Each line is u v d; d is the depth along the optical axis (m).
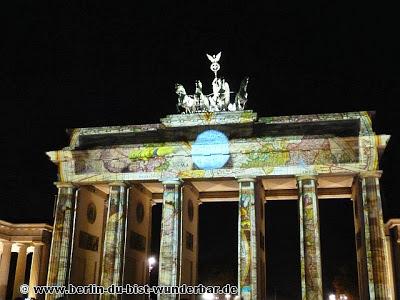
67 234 70.44
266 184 74.44
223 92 74.69
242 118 69.81
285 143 66.94
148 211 81.19
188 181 71.06
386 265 61.03
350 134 66.62
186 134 70.88
